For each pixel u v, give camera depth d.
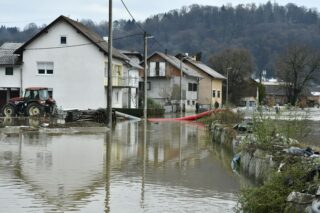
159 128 31.50
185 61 77.88
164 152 18.56
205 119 40.25
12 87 45.53
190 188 11.58
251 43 119.62
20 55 45.69
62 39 45.06
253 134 15.57
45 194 10.59
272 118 16.02
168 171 14.04
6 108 35.50
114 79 47.25
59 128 26.75
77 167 14.22
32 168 13.81
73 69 45.03
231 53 95.12
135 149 19.20
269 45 119.25
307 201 7.64
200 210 9.45
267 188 8.75
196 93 74.12
